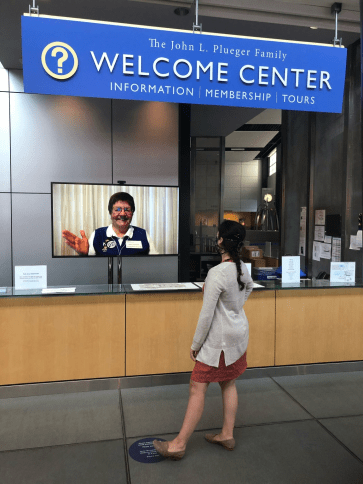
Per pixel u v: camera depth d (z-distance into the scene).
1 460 2.12
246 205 16.42
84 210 4.91
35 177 4.92
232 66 2.76
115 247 5.00
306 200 5.51
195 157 9.09
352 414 2.67
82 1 3.43
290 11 3.45
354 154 4.42
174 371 3.15
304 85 2.89
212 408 2.75
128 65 2.61
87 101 5.00
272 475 2.00
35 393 2.93
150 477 1.98
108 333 3.02
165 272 5.34
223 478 1.98
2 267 4.88
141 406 2.77
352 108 4.42
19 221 4.90
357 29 3.75
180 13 3.61
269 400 2.88
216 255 8.04
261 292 3.25
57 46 2.52
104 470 2.03
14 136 4.85
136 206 5.04
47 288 3.11
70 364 2.97
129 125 5.12
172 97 2.70
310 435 2.39
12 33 3.96
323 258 5.07
